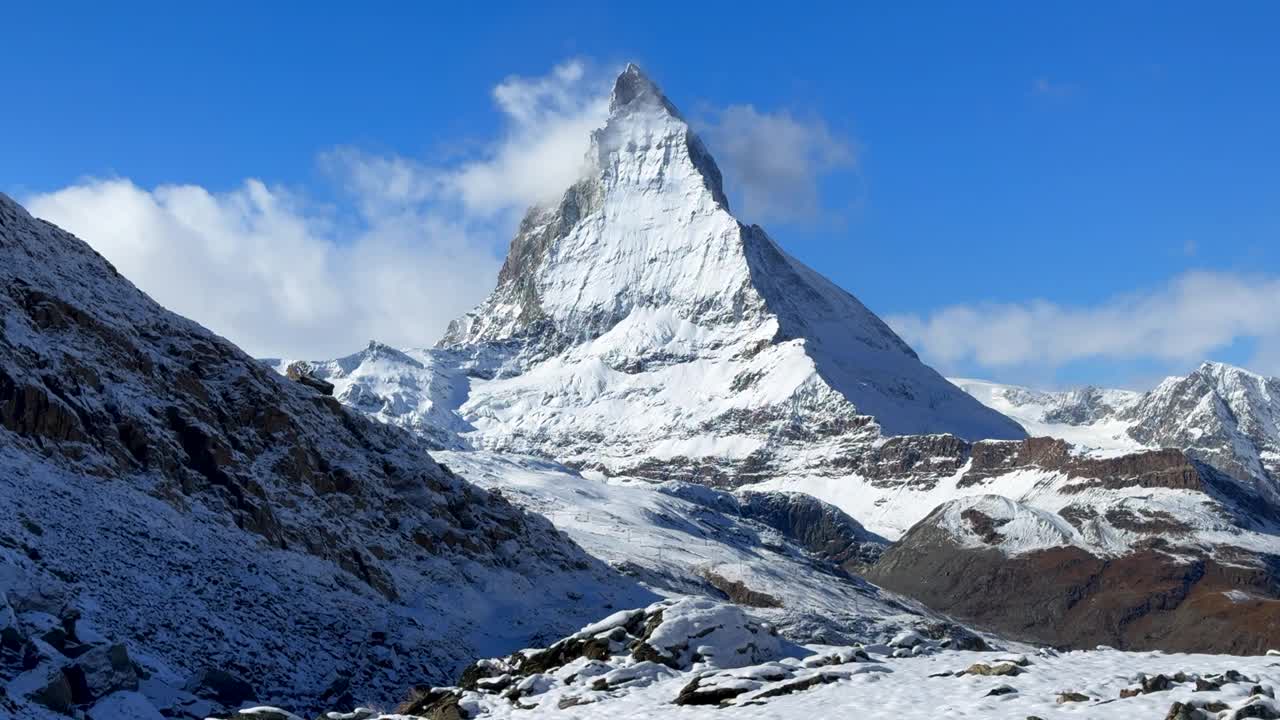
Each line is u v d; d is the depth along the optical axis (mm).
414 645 97812
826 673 40844
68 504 90875
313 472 124188
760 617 197250
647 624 46312
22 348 105188
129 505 96812
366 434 143000
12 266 117000
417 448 151500
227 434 119312
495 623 118000
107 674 61312
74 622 65938
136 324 127250
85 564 83438
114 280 133500
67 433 100750
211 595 89188
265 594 94250
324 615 96438
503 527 143125
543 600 128500
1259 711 32062
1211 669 39812
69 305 116875
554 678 44125
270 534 107750
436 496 138250
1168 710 33875
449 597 119938
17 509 85375
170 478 106125
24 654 59375
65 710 57375
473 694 44000
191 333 132750
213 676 72062
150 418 111000
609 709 40219
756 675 41281
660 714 38969
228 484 110562
